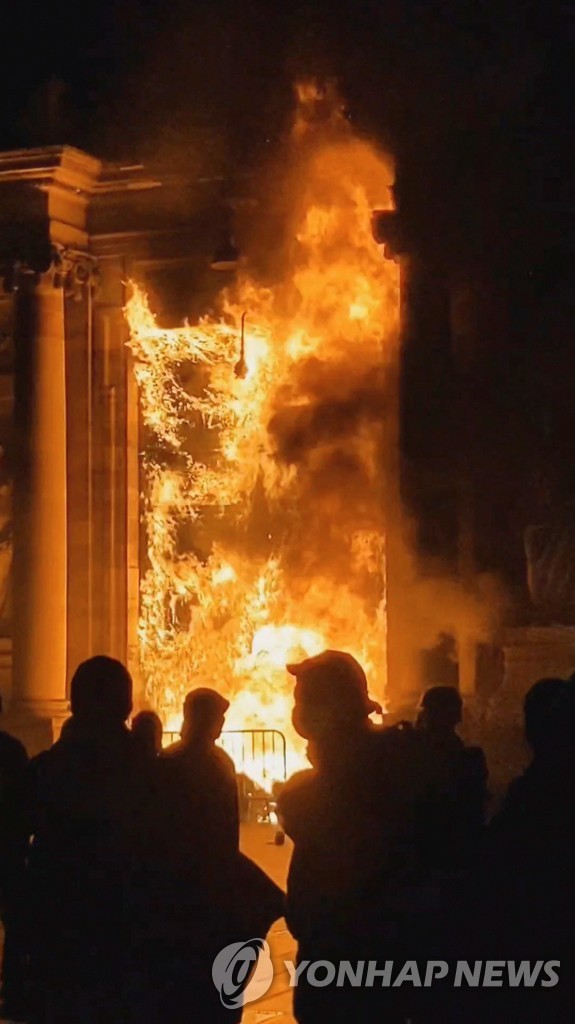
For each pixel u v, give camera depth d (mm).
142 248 44688
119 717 14359
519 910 10898
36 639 42750
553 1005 10672
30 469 43062
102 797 13930
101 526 45188
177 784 14039
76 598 45125
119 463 45219
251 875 14156
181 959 13812
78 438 45219
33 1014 14109
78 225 44812
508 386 37219
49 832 14023
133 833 13859
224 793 14133
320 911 12805
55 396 43625
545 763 11133
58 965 13906
